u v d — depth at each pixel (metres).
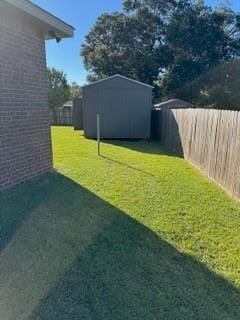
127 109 12.77
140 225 3.45
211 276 2.48
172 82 25.81
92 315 1.99
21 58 4.73
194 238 3.18
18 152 4.73
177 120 8.88
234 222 3.65
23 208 3.76
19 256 2.66
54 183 4.97
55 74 35.84
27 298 2.12
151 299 2.17
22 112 4.80
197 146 6.83
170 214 3.84
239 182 4.47
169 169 6.64
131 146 10.57
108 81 12.57
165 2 25.62
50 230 3.20
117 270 2.51
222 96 24.25
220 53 26.08
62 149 9.22
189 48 25.44
